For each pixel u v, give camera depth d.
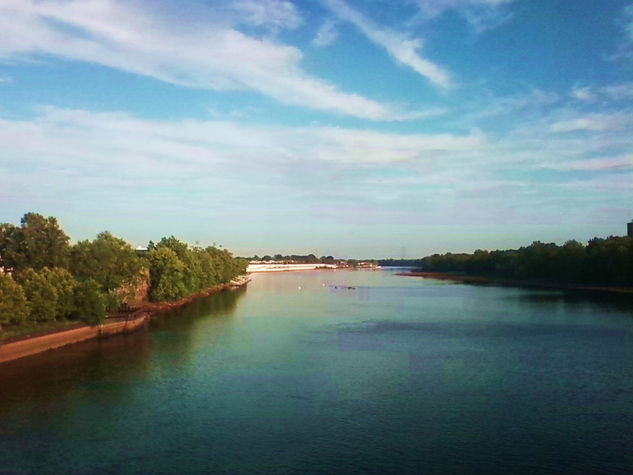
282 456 36.00
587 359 63.72
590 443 37.88
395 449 37.00
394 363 62.25
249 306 133.00
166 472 33.84
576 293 161.00
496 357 65.25
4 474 33.62
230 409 45.59
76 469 34.38
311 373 57.50
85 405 47.06
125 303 108.81
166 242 155.12
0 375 57.94
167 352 69.88
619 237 184.62
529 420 42.34
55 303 78.69
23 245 99.44
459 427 40.94
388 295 170.25
